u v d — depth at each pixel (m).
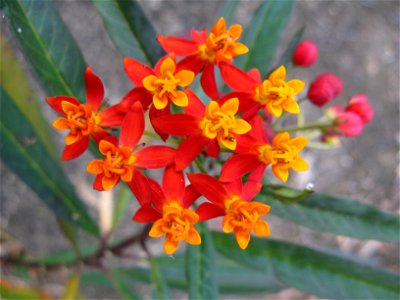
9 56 0.17
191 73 0.11
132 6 0.14
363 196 0.33
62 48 0.14
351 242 0.32
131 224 0.29
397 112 0.34
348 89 0.33
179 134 0.11
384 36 0.34
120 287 0.19
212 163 0.14
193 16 0.31
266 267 0.16
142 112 0.11
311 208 0.15
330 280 0.16
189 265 0.14
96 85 0.12
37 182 0.17
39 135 0.18
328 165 0.33
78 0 0.29
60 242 0.28
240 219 0.11
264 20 0.16
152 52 0.14
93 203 0.28
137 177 0.11
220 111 0.11
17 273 0.21
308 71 0.33
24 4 0.13
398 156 0.34
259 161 0.12
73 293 0.19
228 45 0.12
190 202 0.12
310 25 0.33
